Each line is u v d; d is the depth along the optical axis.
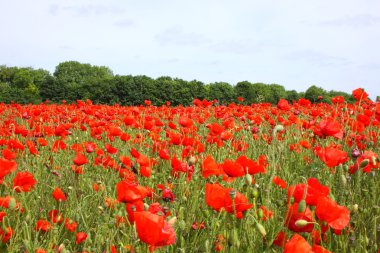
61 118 9.68
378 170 4.46
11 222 3.36
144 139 6.77
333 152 3.03
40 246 2.92
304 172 5.07
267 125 8.47
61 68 113.31
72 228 3.33
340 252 2.80
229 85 37.19
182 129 6.31
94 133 7.14
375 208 3.26
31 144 5.27
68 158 5.80
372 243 2.81
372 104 7.80
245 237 2.57
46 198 4.23
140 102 39.03
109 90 40.56
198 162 4.59
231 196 2.23
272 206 3.26
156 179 4.53
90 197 4.15
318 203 2.00
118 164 4.77
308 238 2.24
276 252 2.45
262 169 2.89
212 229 2.92
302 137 6.88
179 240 2.90
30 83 90.56
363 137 5.57
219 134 5.38
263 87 39.16
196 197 3.53
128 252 2.62
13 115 12.91
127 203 2.49
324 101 28.64
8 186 3.88
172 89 37.94
